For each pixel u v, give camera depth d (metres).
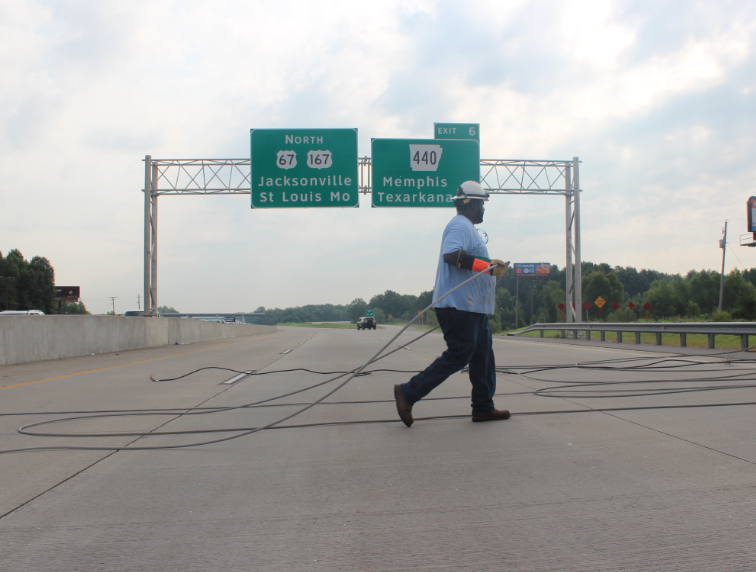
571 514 2.82
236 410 6.05
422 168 21.25
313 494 3.23
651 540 2.50
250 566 2.34
